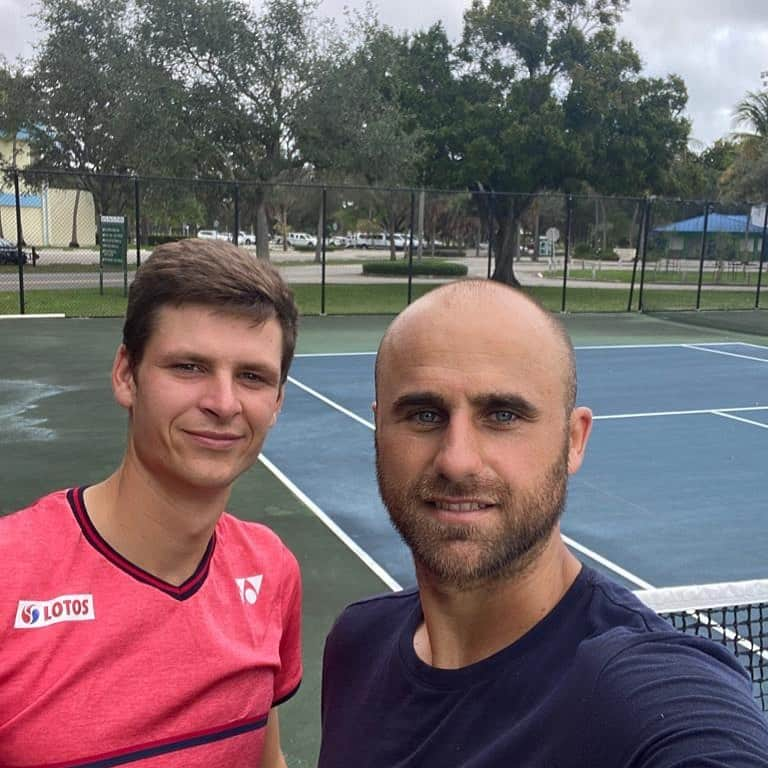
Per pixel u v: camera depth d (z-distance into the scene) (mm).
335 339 17438
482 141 28656
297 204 50438
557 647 1326
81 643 1486
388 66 27359
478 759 1259
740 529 6602
